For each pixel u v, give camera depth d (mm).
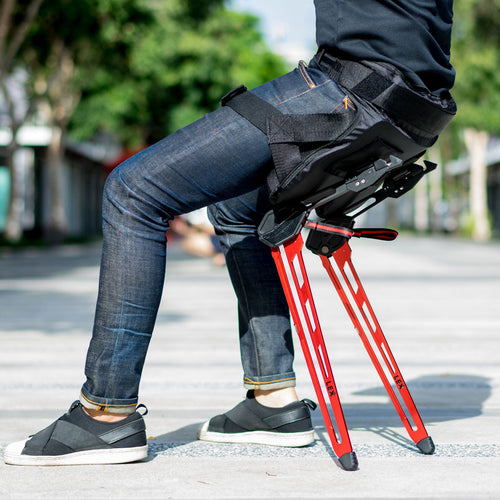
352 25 2455
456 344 5984
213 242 17422
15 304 9375
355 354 5484
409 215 82188
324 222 2699
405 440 3014
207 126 2490
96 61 27266
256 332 2943
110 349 2590
